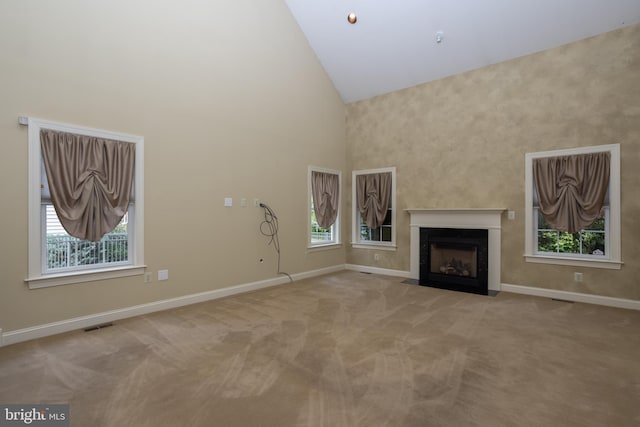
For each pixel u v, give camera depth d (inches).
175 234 157.3
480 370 94.0
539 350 107.6
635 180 149.8
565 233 170.4
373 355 104.0
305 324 133.0
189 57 162.2
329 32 216.5
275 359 101.3
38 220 118.3
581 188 160.6
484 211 187.5
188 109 161.9
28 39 116.1
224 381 87.9
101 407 76.1
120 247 142.7
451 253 204.5
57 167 121.3
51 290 121.8
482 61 189.8
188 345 111.9
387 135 235.5
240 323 134.2
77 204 126.6
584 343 113.0
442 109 208.5
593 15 153.4
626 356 102.8
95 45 131.8
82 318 129.0
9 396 80.7
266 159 199.6
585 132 160.9
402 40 200.2
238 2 183.9
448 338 118.1
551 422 70.7
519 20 167.3
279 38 207.3
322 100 239.3
